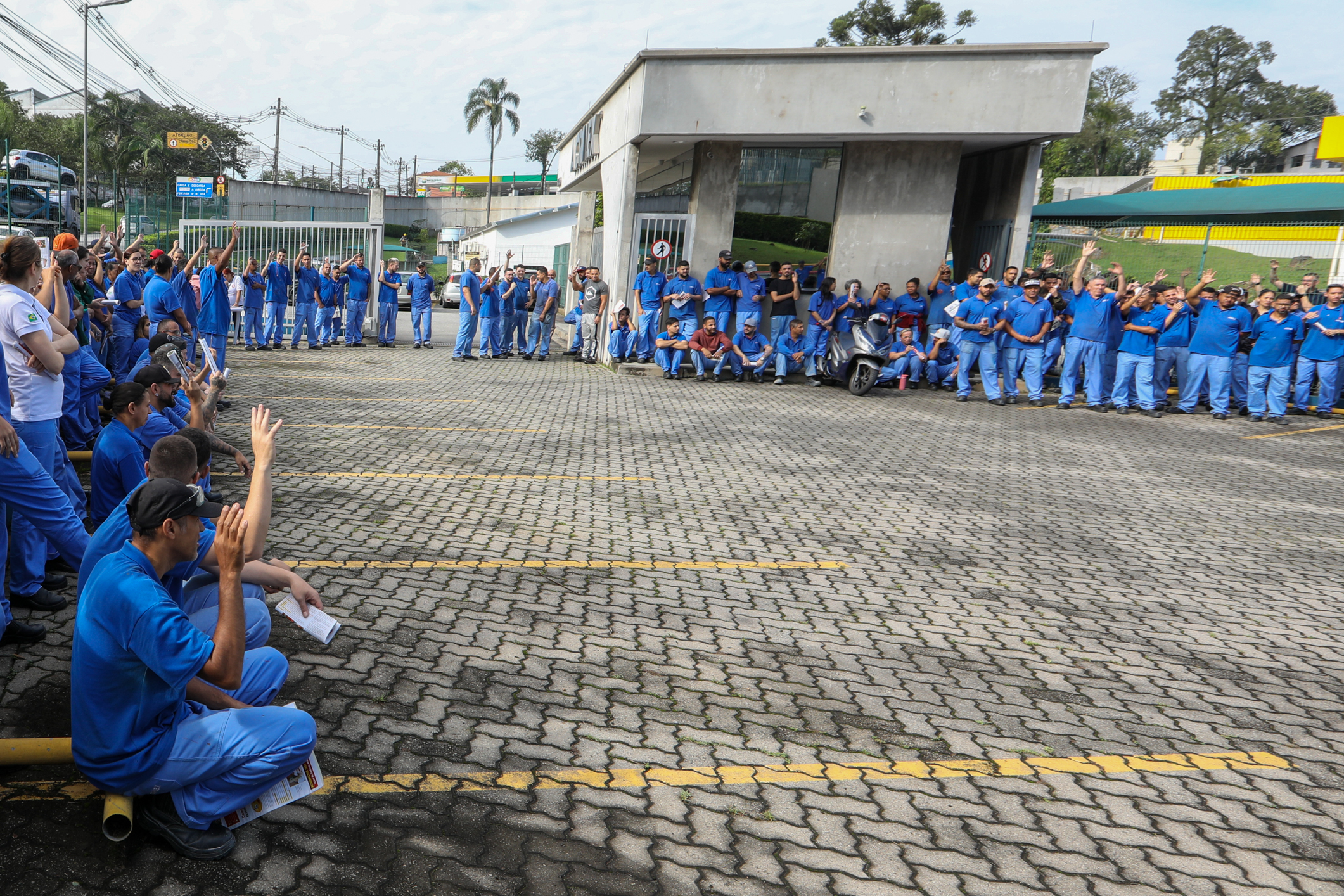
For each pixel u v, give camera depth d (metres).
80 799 2.92
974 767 3.48
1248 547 6.79
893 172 14.80
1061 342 14.09
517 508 6.67
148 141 54.03
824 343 14.74
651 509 6.89
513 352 17.81
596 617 4.71
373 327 19.14
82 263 7.25
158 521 2.47
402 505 6.53
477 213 70.50
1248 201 14.70
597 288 16.77
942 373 14.68
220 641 2.48
